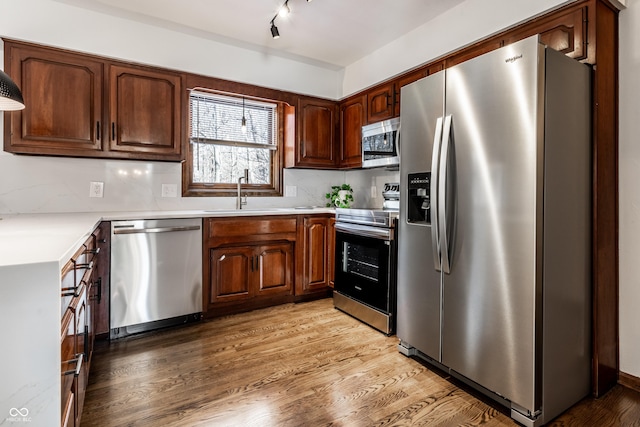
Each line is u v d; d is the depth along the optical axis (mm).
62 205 2713
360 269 2916
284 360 2170
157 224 2564
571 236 1679
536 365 1529
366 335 2574
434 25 2709
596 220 1791
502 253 1635
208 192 3365
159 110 2830
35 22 2379
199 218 2756
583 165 1739
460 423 1581
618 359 1937
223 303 2912
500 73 1634
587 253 1769
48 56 2432
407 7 2543
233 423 1559
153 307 2578
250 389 1837
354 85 3621
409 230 2178
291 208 3801
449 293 1907
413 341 2160
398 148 2990
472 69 1762
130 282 2484
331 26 2838
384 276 2609
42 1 2400
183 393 1789
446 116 1905
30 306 769
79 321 1296
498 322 1658
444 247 1892
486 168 1699
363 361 2166
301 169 3947
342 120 3877
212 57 3076
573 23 1875
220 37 3018
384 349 2340
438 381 1940
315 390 1836
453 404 1726
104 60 2619
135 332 2570
